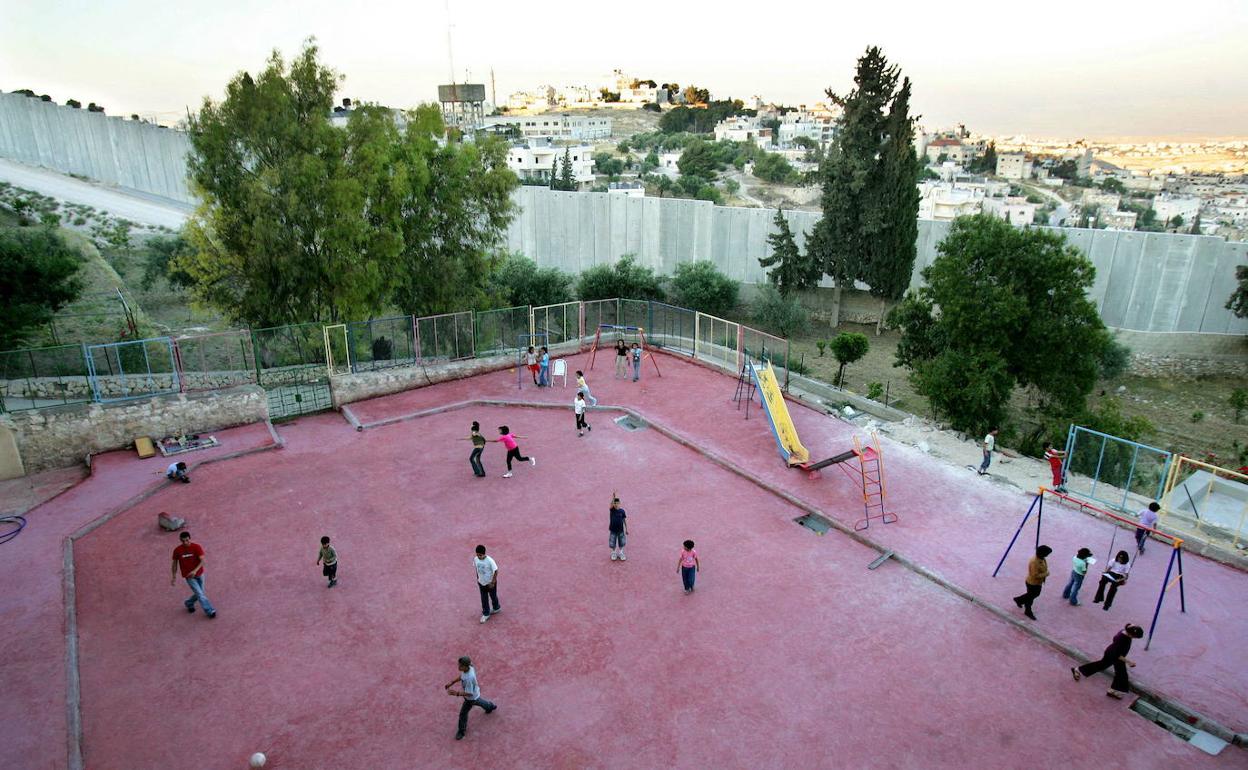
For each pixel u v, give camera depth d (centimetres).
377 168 3009
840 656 1361
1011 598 1519
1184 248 4791
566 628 1435
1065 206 17588
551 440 2316
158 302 5141
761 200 13388
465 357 2912
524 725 1198
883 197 5034
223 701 1250
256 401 2405
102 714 1220
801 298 6003
